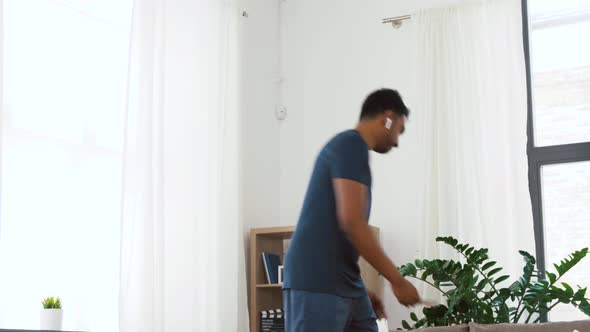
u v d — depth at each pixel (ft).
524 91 15.37
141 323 11.82
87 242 11.76
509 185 15.01
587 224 15.58
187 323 13.09
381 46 17.43
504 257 14.78
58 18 11.73
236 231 14.70
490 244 14.90
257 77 17.42
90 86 12.20
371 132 7.61
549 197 15.93
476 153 15.42
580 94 16.10
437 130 15.75
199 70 14.23
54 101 11.51
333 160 6.99
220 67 14.92
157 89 12.83
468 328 12.54
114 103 12.63
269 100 17.81
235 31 15.56
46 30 11.50
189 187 13.52
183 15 13.92
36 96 11.21
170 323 12.80
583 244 15.55
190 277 13.26
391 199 16.61
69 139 11.70
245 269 15.34
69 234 11.47
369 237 6.70
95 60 12.36
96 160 12.14
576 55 16.25
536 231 15.66
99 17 12.50
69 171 11.63
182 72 13.75
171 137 13.34
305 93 18.04
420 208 15.58
